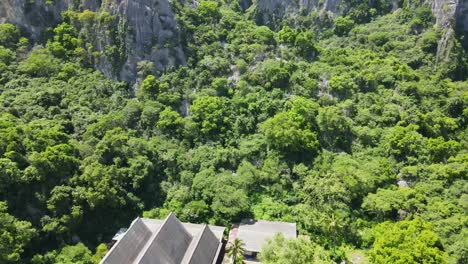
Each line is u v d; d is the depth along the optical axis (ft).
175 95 345.51
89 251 238.48
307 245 221.05
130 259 210.79
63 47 355.36
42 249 234.99
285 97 350.43
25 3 358.64
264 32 407.23
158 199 288.10
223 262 244.63
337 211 271.49
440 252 222.07
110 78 354.95
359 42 450.71
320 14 498.28
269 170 297.33
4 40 341.82
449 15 430.61
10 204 233.35
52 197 241.35
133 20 360.89
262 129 319.68
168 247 213.87
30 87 316.19
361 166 297.33
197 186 283.38
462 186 277.03
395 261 217.56
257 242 250.57
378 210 269.03
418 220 241.35
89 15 359.87
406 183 295.28
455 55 409.90
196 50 383.45
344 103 342.23
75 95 324.60
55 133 270.26
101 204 260.83
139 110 330.34
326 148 320.70
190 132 321.73
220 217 270.05
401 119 333.01
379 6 494.59
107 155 284.41
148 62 357.61
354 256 253.85
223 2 499.51
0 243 206.69
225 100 343.05
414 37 433.48
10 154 240.53
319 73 370.94
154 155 302.66
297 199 287.89
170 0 400.67
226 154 306.55
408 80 368.68
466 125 352.49
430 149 306.35
